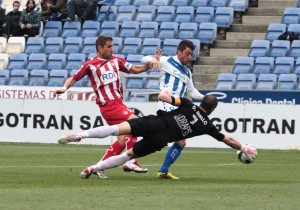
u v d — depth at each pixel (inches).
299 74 2386.8
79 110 2089.1
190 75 1181.1
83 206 769.6
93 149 1897.1
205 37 2628.0
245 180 1125.1
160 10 2753.4
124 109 1168.2
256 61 2449.6
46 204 781.9
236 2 2738.7
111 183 1037.2
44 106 2117.4
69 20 2778.1
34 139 2126.0
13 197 838.5
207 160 1584.6
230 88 2362.2
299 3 2682.1
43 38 2738.7
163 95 1047.6
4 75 2613.2
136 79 2319.1
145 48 2603.3
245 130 1996.8
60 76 2551.7
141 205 782.5
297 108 1968.5
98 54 1171.9
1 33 2812.5
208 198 851.4
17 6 2795.3
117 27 2731.3
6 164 1385.3
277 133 1983.3
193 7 2726.4
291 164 1501.0
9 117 2144.4
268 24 2687.0
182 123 1048.2
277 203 814.5
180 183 1054.4
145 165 1430.9
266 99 2054.6
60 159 1535.4
